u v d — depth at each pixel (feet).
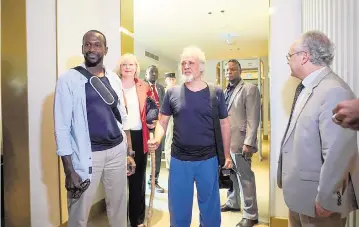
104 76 6.07
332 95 3.76
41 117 7.40
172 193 6.19
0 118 6.34
